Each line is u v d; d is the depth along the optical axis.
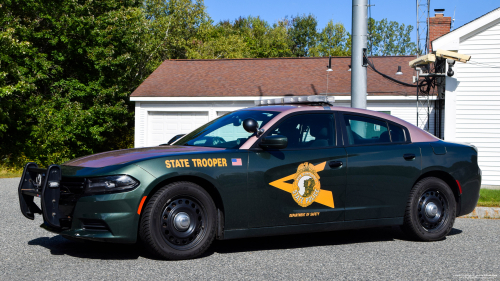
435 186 5.51
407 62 20.41
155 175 4.15
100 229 4.08
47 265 4.10
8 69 19.81
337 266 4.24
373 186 5.16
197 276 3.82
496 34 12.59
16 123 21.30
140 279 3.70
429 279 3.87
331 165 4.95
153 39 34.41
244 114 5.31
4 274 3.80
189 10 43.56
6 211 7.16
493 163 12.65
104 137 25.22
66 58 23.16
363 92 10.27
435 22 20.53
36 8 21.94
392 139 5.46
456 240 5.61
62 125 21.66
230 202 4.47
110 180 4.06
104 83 24.02
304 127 5.04
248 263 4.30
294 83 19.25
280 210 4.70
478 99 12.70
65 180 4.28
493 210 7.46
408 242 5.46
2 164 20.44
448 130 12.82
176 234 4.27
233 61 22.36
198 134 5.32
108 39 23.30
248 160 4.60
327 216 4.93
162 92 18.83
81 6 22.80
